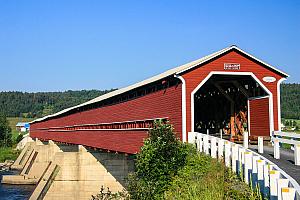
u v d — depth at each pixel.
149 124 23.23
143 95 24.77
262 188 10.59
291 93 103.75
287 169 13.05
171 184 14.68
